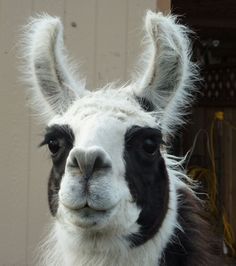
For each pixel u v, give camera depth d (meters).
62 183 2.56
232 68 10.69
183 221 3.30
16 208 5.19
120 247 2.89
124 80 5.32
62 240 3.07
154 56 3.19
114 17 5.30
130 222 2.75
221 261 3.71
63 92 3.38
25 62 4.64
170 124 3.38
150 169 2.86
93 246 2.88
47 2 5.19
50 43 3.35
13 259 5.20
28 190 5.21
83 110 2.87
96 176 2.50
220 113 9.85
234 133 10.43
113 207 2.60
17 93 5.13
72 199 2.51
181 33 3.24
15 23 5.12
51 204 3.03
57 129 2.86
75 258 2.99
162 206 3.02
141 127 2.81
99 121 2.72
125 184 2.68
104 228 2.73
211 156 9.94
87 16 5.27
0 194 5.16
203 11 8.48
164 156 3.27
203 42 10.36
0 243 5.18
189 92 3.42
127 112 2.86
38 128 5.14
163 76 3.23
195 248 3.26
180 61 3.21
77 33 5.25
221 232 8.80
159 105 3.26
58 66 3.39
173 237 3.17
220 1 7.82
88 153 2.45
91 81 5.28
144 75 3.34
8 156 5.16
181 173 3.55
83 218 2.57
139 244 2.92
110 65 5.31
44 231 5.18
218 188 9.61
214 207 9.39
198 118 11.11
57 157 2.86
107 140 2.65
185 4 8.00
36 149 5.19
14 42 5.11
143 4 5.32
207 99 11.14
